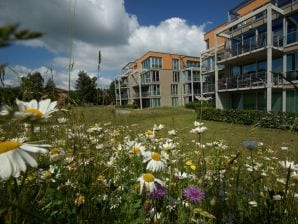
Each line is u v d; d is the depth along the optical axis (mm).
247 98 19078
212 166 1886
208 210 1204
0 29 144
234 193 1491
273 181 1931
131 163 1759
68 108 1613
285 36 15266
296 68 14703
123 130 3133
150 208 1114
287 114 9078
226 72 21609
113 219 1076
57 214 979
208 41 28203
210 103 23469
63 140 1813
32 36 165
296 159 2797
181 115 18859
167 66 43188
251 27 18312
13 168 555
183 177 1587
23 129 1099
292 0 14602
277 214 1276
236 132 7395
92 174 1349
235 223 1234
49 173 1126
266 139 5852
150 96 41344
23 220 732
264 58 17734
